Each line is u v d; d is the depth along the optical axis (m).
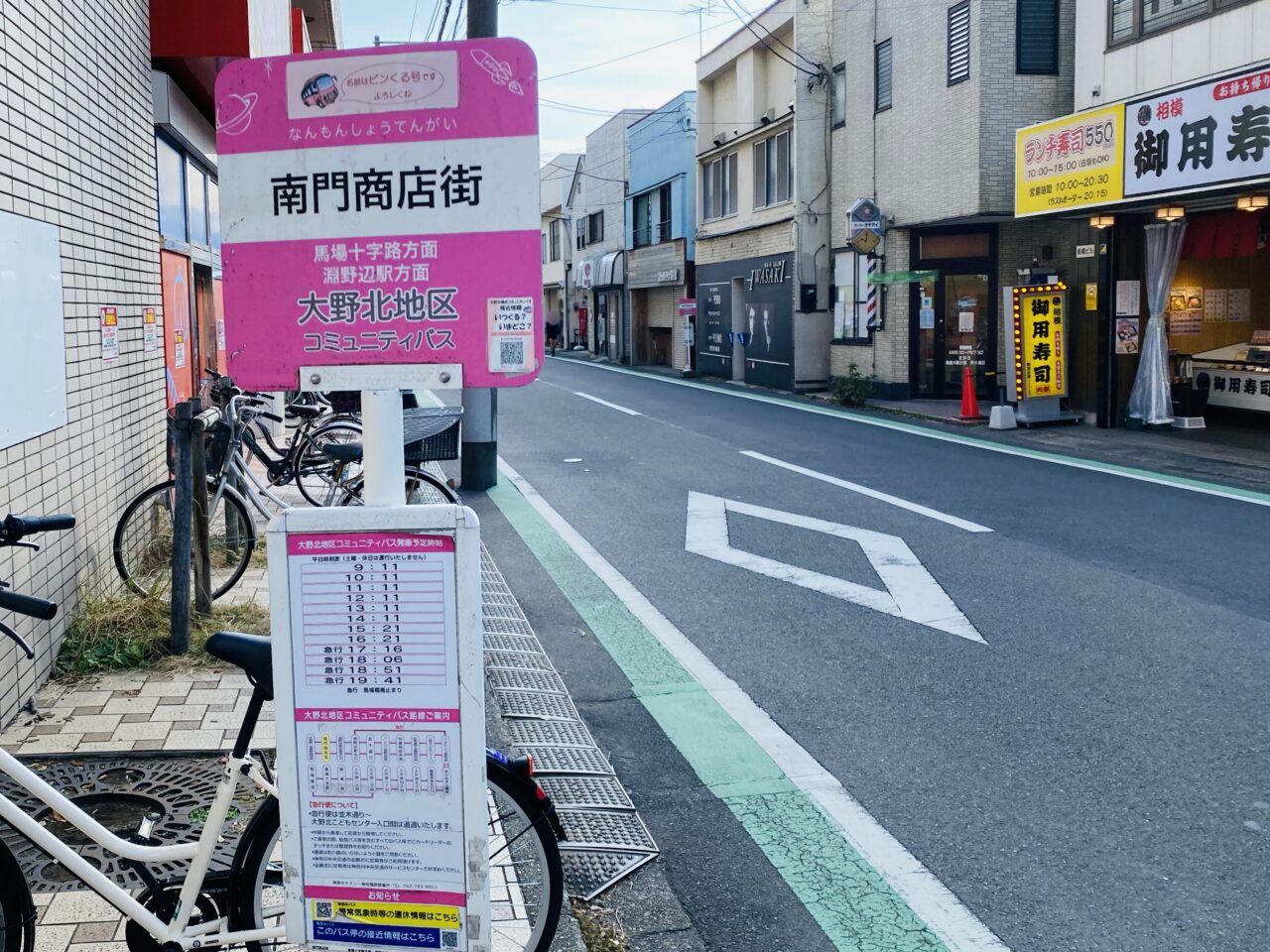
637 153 35.16
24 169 5.03
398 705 2.48
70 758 4.46
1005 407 16.17
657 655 6.25
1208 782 4.52
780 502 10.69
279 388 2.53
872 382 20.83
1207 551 8.34
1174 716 5.21
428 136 2.46
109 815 3.99
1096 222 15.49
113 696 5.14
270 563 2.46
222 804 2.74
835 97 22.30
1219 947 3.38
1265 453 13.19
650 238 34.69
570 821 4.19
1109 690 5.56
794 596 7.38
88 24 6.29
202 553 6.23
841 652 6.25
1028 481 11.62
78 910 3.34
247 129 2.49
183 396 9.88
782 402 21.34
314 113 2.47
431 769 2.49
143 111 7.82
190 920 2.87
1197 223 15.05
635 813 4.29
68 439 5.64
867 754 4.87
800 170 22.73
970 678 5.77
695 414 19.11
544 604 7.30
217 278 12.97
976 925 3.52
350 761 2.50
